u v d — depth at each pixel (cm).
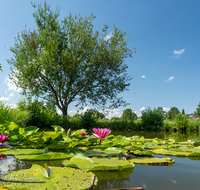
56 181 84
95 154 163
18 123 463
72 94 1152
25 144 204
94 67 1162
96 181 88
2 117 385
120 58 1240
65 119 996
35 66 991
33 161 128
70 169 104
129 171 113
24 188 75
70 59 1066
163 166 131
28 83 1036
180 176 103
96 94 1240
